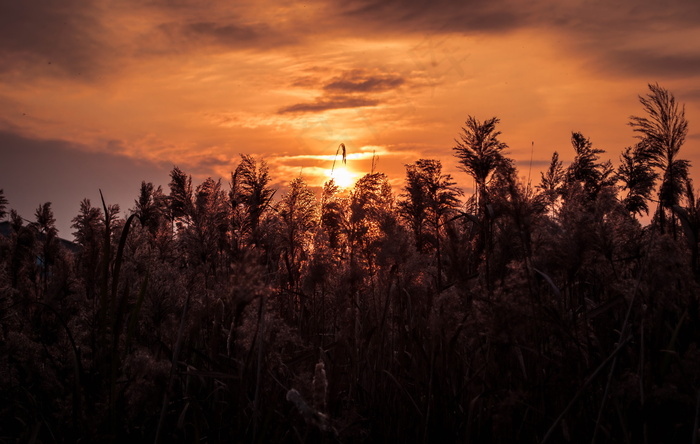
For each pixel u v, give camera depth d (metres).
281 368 2.77
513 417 2.42
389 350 3.25
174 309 3.19
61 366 3.12
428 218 3.74
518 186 2.60
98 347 2.83
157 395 2.57
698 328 2.35
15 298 4.22
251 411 2.65
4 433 2.84
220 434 2.61
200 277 4.48
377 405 2.88
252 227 4.85
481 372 2.59
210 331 3.33
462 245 2.62
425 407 2.67
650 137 3.55
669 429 2.17
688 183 2.73
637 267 2.78
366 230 3.45
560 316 2.52
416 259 3.17
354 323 3.23
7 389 3.07
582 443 2.34
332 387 2.15
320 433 2.36
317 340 3.50
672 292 2.33
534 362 2.60
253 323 2.55
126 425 2.55
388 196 3.85
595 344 2.62
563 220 2.73
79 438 2.39
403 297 3.35
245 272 2.10
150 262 3.53
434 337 2.62
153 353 3.07
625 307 2.65
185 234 5.18
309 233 4.37
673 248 2.31
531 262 2.62
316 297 3.88
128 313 3.13
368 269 3.39
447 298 2.56
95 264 3.18
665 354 2.17
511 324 2.33
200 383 3.05
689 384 2.12
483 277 2.90
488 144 3.47
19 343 3.25
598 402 2.40
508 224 2.79
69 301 3.73
